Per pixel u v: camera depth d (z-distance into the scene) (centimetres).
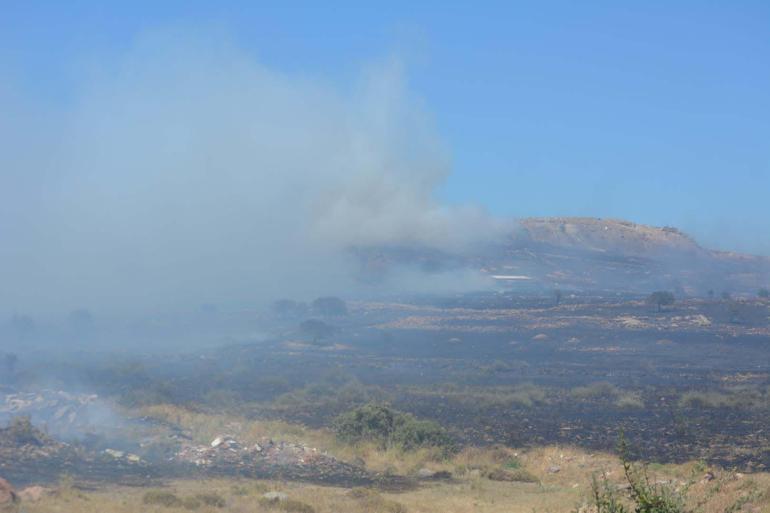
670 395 7219
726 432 5119
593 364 10088
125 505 2453
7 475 3039
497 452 4247
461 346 12019
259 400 6669
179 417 4825
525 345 11906
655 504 1572
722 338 11794
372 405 4562
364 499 2750
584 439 4819
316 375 8894
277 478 3384
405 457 4106
